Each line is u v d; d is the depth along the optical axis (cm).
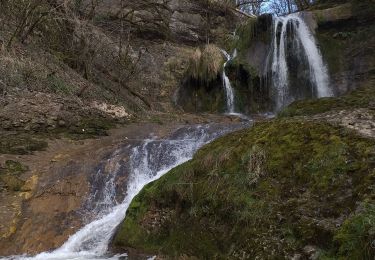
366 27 1311
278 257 363
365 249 306
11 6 1291
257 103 1418
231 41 1759
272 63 1439
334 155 423
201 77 1526
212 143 563
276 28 1461
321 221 362
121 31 1614
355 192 370
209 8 2134
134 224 537
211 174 493
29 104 971
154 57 1781
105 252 538
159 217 518
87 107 1089
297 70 1398
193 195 491
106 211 674
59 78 1150
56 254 561
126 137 960
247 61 1447
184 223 481
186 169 530
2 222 604
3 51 1056
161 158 809
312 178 418
